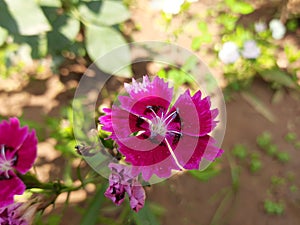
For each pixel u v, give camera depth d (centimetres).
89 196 14
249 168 16
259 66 19
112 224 13
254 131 17
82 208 14
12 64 17
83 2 12
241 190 15
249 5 20
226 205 15
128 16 12
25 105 17
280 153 17
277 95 19
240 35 20
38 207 8
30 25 12
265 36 20
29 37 13
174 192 15
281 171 16
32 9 12
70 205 14
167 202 15
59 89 17
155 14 21
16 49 16
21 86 17
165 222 14
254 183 16
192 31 21
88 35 12
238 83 19
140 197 8
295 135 17
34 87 17
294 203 15
